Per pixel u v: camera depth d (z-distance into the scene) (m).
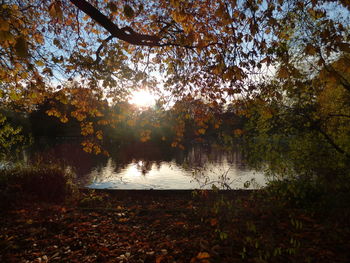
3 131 9.08
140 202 7.21
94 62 6.46
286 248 3.90
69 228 4.86
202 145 35.66
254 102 6.08
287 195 6.36
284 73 4.07
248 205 5.82
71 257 3.78
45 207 6.11
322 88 6.49
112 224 5.17
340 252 3.77
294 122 6.79
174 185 11.84
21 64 5.68
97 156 23.59
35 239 4.36
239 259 3.58
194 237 4.50
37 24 6.85
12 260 3.61
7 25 2.42
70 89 6.55
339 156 6.36
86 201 7.09
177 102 7.89
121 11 6.84
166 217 5.62
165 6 6.55
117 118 7.96
